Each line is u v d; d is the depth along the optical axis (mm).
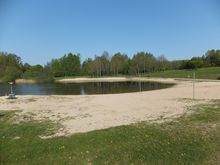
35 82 73812
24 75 80625
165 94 24453
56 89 43781
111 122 11398
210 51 103875
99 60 94250
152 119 11422
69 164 5801
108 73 97438
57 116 13734
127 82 62094
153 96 22812
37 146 7504
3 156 6637
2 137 9008
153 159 5902
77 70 103688
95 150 6711
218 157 5902
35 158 6352
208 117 10633
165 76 71938
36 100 22172
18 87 51219
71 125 11125
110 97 23125
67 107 17297
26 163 5996
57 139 8391
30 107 17734
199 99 18797
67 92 37000
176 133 8055
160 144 6953
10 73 75875
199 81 46812
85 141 7688
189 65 97500
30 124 11508
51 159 6188
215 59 99812
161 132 8297
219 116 10781
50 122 11977
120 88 42219
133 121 11297
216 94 22469
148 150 6500
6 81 73000
